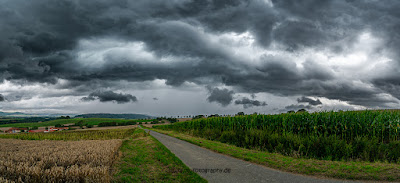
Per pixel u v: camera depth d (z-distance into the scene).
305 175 8.23
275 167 9.55
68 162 10.48
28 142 25.36
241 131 20.00
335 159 11.57
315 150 12.69
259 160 10.82
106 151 13.24
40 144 21.47
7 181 7.18
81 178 7.61
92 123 158.38
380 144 12.49
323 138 13.46
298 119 17.25
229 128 23.25
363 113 15.51
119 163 11.50
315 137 14.05
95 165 9.86
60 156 11.80
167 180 8.34
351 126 14.77
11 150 16.70
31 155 12.59
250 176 8.27
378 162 10.27
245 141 17.25
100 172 7.83
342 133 14.53
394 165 9.16
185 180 8.19
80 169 8.17
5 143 24.11
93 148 15.04
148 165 11.04
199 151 14.79
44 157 11.72
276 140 15.40
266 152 14.14
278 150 14.16
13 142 25.59
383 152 11.38
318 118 16.38
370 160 11.20
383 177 7.52
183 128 41.06
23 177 7.98
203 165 10.32
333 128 15.47
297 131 17.31
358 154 11.77
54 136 40.28
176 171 9.56
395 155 10.83
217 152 14.30
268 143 15.84
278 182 7.49
